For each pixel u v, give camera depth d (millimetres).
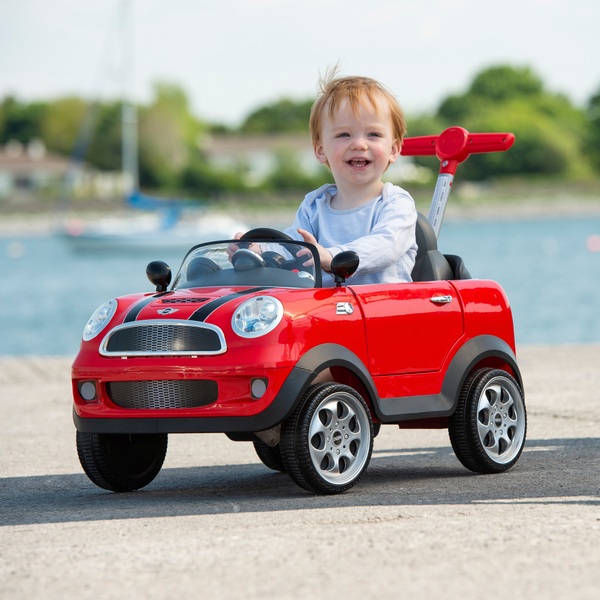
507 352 10398
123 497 9477
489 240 118062
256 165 194250
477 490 9086
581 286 60406
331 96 10383
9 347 42031
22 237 139875
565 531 7199
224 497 9227
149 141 183000
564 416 13945
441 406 9766
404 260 10273
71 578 6492
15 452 12531
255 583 6230
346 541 7078
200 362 8734
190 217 99000
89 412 9141
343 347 9086
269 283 9555
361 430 9180
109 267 88125
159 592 6148
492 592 5938
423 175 179500
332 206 10656
